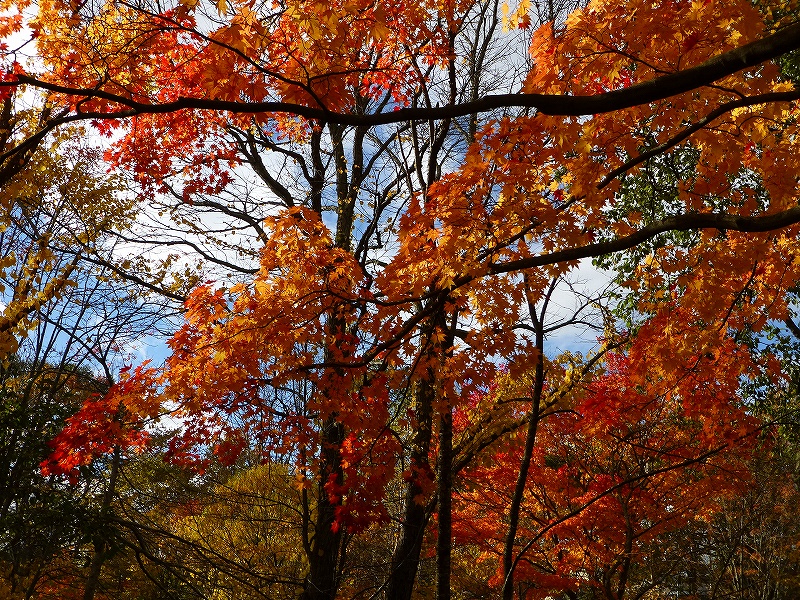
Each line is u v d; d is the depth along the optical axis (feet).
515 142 14.23
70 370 35.42
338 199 30.81
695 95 14.16
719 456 30.96
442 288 15.28
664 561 42.52
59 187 28.94
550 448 34.50
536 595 35.37
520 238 16.12
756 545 44.98
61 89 10.04
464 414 30.07
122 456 29.37
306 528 24.79
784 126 15.74
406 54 19.76
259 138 30.37
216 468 35.83
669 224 12.17
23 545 30.07
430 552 38.40
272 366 18.37
